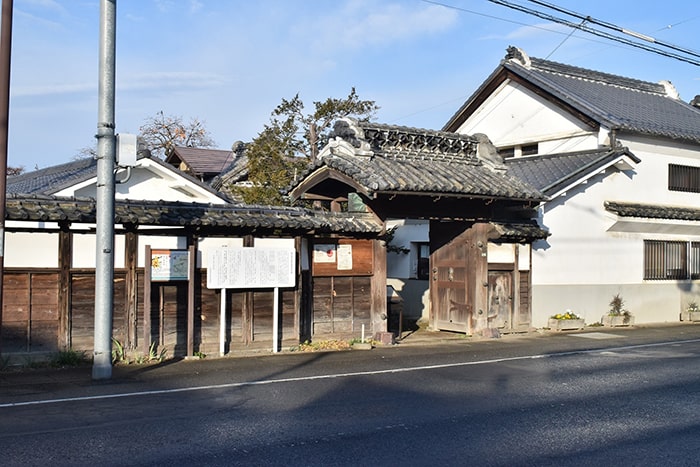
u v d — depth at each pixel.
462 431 7.48
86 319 11.45
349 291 14.52
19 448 6.60
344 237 14.43
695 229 23.02
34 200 11.05
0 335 10.27
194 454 6.48
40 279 11.10
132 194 19.50
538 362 12.67
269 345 13.24
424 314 22.06
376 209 14.61
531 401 9.11
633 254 21.44
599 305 20.30
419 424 7.76
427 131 16.39
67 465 6.10
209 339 12.61
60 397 8.92
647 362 12.82
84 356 11.34
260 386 9.84
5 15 10.05
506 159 23.34
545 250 18.91
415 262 22.80
